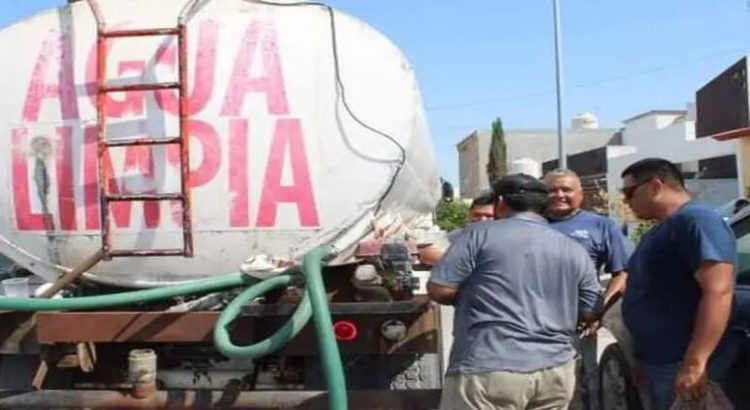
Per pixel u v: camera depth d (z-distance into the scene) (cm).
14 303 455
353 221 495
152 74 478
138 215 482
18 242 502
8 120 494
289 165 483
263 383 509
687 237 396
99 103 471
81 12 498
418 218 576
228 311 447
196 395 457
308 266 439
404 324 475
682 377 391
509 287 408
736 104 2586
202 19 485
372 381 504
